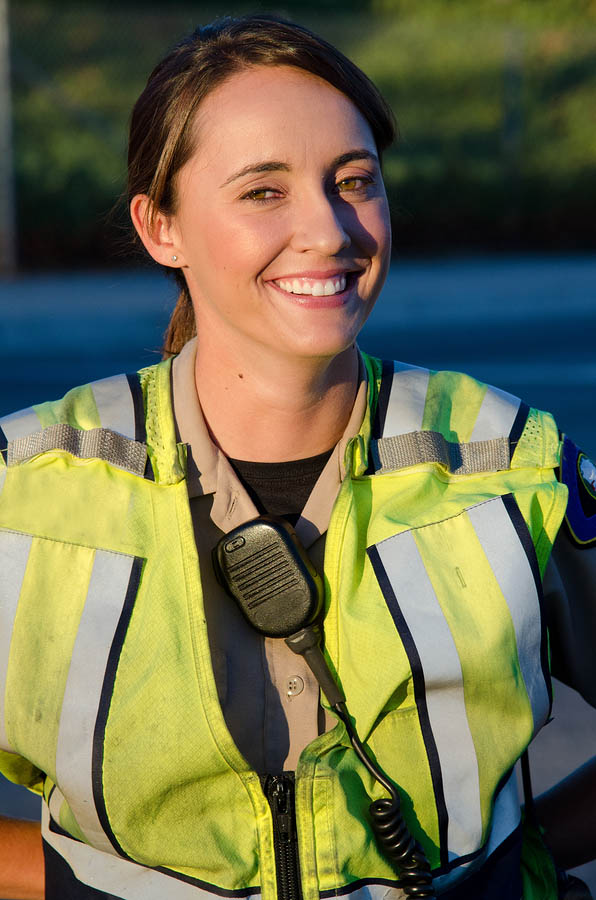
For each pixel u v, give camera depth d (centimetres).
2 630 224
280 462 238
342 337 221
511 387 1231
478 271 2223
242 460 238
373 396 243
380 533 228
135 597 222
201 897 219
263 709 227
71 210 2275
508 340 1535
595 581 243
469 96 2670
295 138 217
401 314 1748
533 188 2614
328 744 219
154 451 232
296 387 229
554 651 253
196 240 227
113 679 218
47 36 2491
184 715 215
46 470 232
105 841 222
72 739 218
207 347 236
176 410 238
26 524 227
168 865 220
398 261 2403
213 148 219
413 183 2538
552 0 3108
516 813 240
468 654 220
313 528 233
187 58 226
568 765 508
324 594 227
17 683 222
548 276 2147
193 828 219
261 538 225
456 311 1777
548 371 1323
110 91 2491
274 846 218
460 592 224
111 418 238
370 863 220
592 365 1359
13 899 258
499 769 225
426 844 224
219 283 224
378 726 223
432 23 2920
